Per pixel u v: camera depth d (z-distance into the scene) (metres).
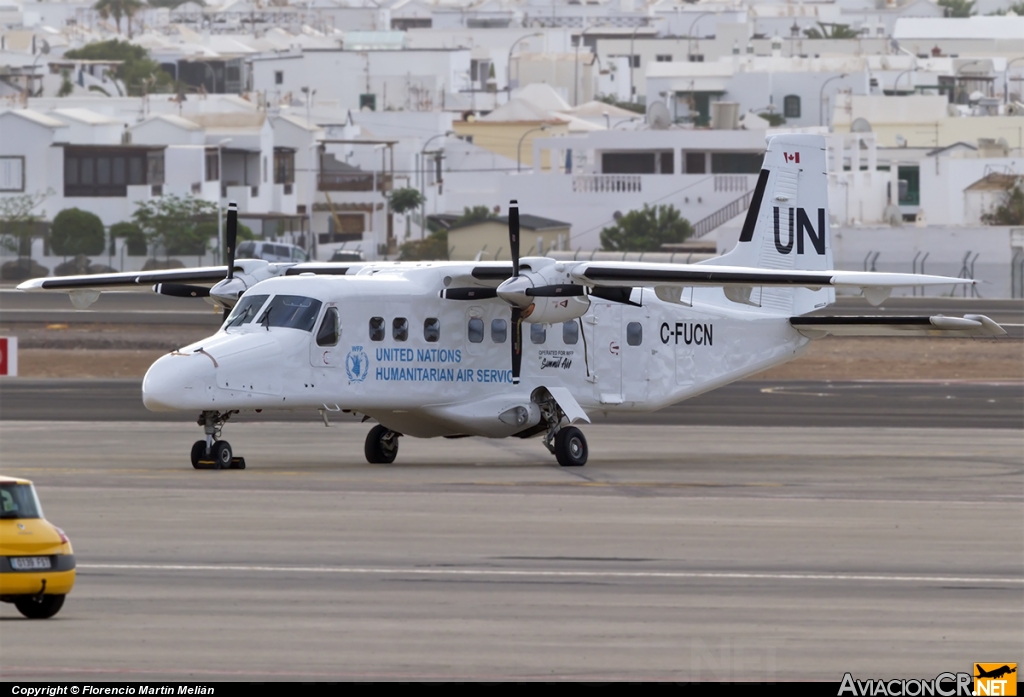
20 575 45.44
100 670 42.12
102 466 88.75
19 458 93.25
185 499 73.25
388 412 92.75
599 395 99.50
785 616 49.84
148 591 51.97
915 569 57.91
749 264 105.38
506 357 96.25
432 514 69.56
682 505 74.00
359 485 80.06
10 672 41.75
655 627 48.06
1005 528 67.88
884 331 104.69
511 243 92.19
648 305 101.75
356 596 51.72
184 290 100.31
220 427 88.31
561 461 94.06
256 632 46.62
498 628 47.56
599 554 60.00
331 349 89.12
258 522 66.44
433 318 93.38
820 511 72.62
